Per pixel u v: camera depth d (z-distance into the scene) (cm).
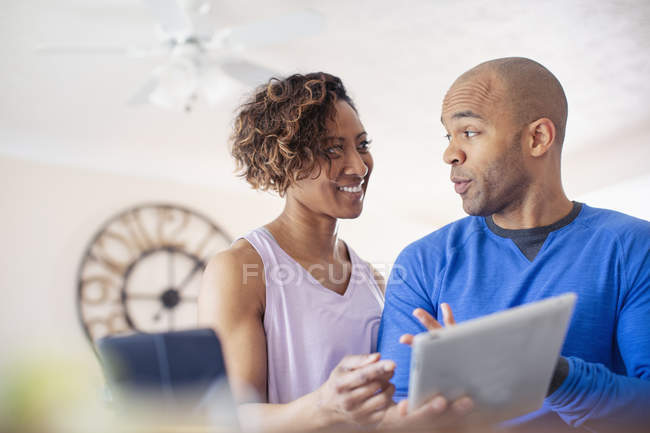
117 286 525
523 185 124
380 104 436
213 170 575
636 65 374
